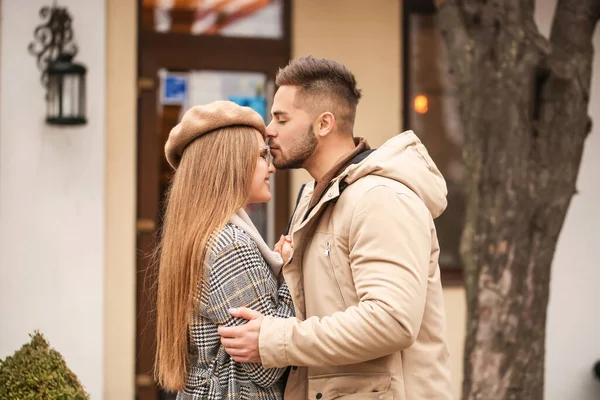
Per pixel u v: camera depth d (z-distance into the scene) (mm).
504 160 3656
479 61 3697
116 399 5094
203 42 5359
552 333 5699
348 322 2053
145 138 5277
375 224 2111
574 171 3738
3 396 2545
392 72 5488
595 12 3836
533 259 3686
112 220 5113
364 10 5461
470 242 3711
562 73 3680
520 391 3650
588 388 5715
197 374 2270
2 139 4953
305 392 2293
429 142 5609
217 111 2309
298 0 5402
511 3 3697
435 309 2299
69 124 4922
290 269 2312
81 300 5027
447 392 2281
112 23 5121
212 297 2199
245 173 2309
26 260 4980
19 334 4965
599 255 5758
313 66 2373
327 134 2375
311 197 2396
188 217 2273
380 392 2180
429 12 5625
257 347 2102
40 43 4980
